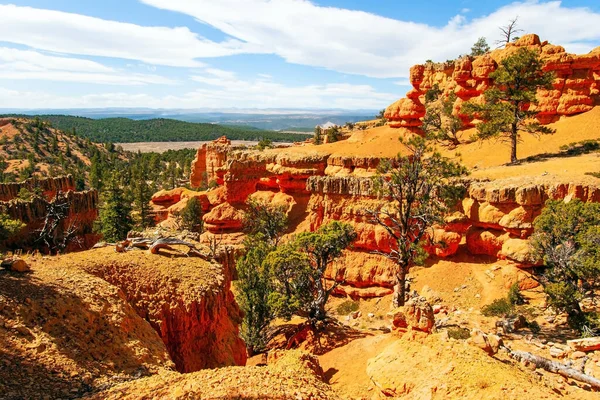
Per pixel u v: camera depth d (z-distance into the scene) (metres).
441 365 18.91
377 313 47.62
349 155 66.81
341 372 30.09
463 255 47.16
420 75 76.81
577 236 34.00
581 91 64.44
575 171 45.00
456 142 73.12
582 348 26.00
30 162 169.50
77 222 52.88
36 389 13.93
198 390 14.22
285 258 39.97
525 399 15.67
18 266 20.58
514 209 42.94
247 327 38.56
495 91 58.03
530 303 37.75
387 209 50.72
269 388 15.02
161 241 26.97
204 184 123.81
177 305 22.06
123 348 17.72
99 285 20.75
